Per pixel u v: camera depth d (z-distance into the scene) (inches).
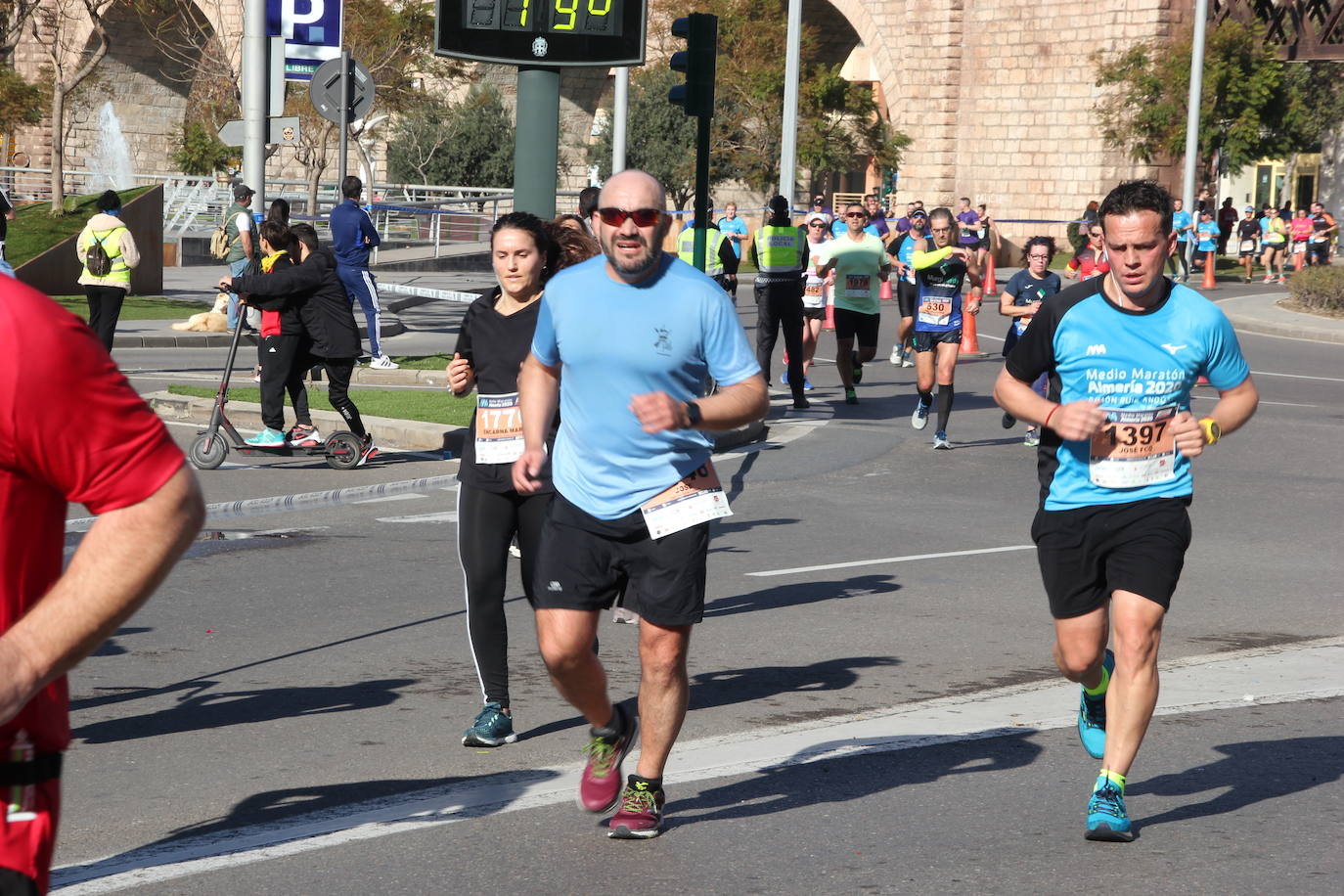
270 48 988.6
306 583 425.1
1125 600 231.5
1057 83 2400.3
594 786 237.3
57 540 113.0
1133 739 232.4
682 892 212.7
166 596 408.2
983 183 2493.8
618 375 226.8
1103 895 212.1
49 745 115.9
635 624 389.7
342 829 237.9
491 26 557.3
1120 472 232.4
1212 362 233.8
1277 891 213.9
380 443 671.1
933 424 786.2
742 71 2416.3
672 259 232.5
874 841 233.9
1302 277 1583.4
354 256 877.2
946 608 405.7
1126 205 227.3
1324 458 686.5
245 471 604.7
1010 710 309.9
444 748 285.3
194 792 257.9
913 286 1051.3
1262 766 273.3
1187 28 2047.2
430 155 2642.7
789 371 829.8
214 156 2642.7
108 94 2997.0
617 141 1100.5
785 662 350.6
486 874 218.8
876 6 2588.6
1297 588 434.0
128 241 881.5
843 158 2453.2
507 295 299.1
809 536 505.4
